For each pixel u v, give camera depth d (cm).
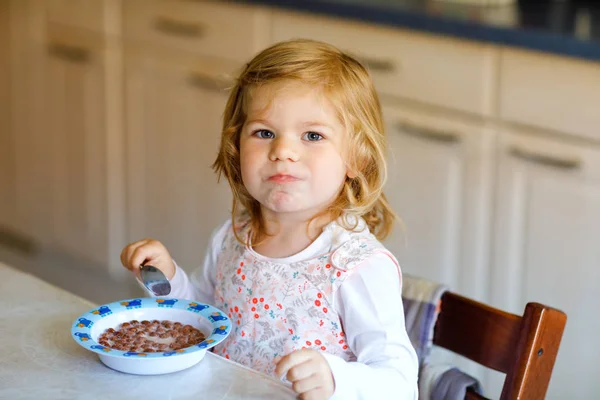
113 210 319
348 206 124
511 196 218
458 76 221
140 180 307
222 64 270
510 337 119
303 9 244
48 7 318
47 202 343
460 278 232
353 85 121
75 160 326
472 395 123
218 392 95
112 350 97
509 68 212
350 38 239
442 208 230
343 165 121
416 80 228
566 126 205
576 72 201
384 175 127
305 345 122
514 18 223
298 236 125
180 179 294
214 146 279
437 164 229
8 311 114
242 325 127
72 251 339
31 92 335
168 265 129
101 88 308
